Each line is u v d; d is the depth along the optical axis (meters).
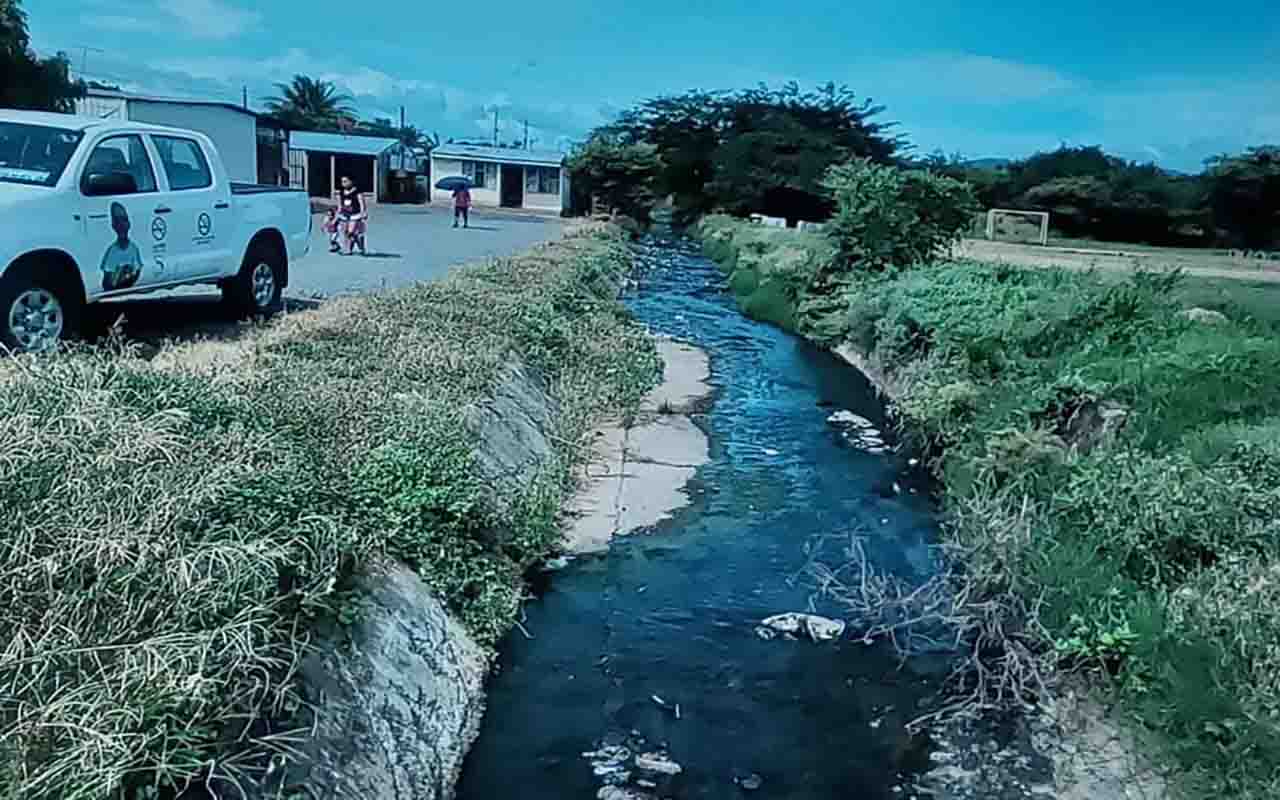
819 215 42.28
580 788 4.36
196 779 2.79
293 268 15.30
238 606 3.19
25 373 4.80
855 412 11.72
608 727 4.85
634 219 43.78
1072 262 20.23
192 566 3.15
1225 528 5.47
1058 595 5.42
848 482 8.95
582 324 13.05
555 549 6.91
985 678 5.30
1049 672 5.18
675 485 8.54
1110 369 8.41
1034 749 4.75
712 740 4.80
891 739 4.85
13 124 7.71
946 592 6.24
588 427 9.68
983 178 38.28
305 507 4.05
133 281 8.05
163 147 8.62
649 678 5.34
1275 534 5.29
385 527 4.86
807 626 6.00
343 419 5.84
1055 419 8.45
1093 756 4.59
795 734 4.89
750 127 45.84
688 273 27.39
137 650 2.79
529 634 5.71
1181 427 6.99
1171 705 4.36
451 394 7.07
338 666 3.77
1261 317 10.52
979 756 4.71
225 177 9.44
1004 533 6.10
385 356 7.72
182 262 8.64
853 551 7.18
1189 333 9.17
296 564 3.68
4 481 3.38
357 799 3.41
